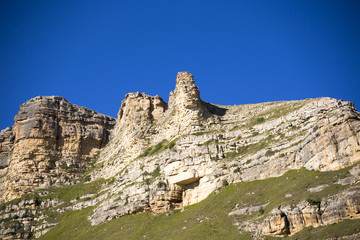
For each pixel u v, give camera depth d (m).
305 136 88.19
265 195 79.81
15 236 114.00
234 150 103.19
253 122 113.56
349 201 62.66
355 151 74.31
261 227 69.31
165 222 91.00
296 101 118.38
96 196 122.38
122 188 111.75
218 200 87.19
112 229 97.94
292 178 81.25
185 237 76.94
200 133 113.19
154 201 98.44
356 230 58.88
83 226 107.06
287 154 87.88
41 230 115.75
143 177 108.06
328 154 78.06
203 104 127.94
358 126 75.75
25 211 123.81
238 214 77.88
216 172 96.06
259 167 90.75
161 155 112.25
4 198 140.62
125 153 132.25
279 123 103.69
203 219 82.56
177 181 99.94
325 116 83.25
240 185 89.69
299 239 63.28
